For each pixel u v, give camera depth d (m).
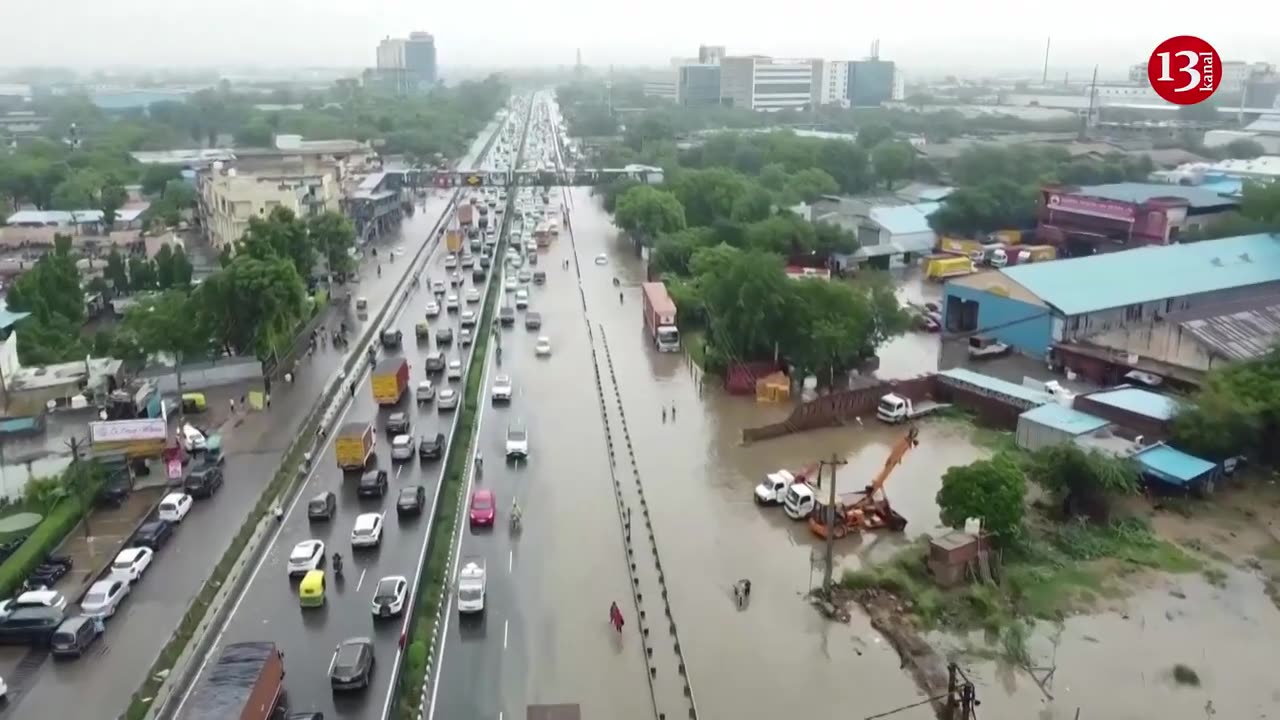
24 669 49.25
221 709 39.56
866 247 150.12
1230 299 113.31
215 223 154.75
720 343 96.75
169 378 92.00
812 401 83.56
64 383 86.81
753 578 58.59
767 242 139.75
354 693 46.62
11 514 64.81
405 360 93.44
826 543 61.75
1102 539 62.78
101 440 70.38
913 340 111.25
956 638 52.75
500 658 50.22
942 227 160.75
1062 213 156.62
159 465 72.31
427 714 45.66
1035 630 53.31
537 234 168.75
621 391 93.06
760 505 68.38
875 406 87.19
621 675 48.94
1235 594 56.91
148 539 60.97
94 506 67.19
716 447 79.19
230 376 94.62
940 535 60.19
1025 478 66.19
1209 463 69.81
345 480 72.25
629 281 140.00
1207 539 63.09
